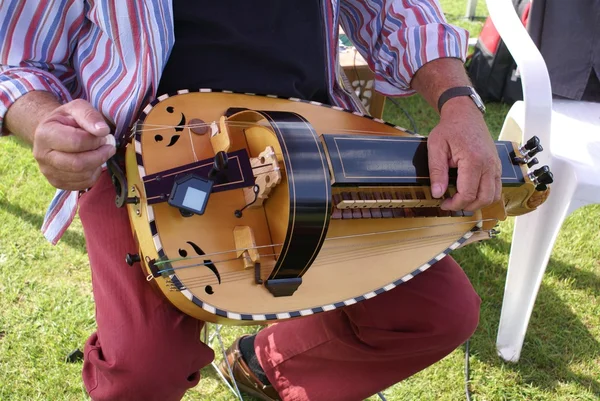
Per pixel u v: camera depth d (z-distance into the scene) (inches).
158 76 45.3
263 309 39.1
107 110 44.5
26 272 77.2
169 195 37.8
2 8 41.6
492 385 68.4
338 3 54.3
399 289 49.6
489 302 79.5
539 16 83.1
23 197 90.7
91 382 44.6
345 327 52.6
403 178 42.8
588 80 82.1
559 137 72.7
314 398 55.9
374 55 59.6
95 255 45.1
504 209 49.0
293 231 38.4
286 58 50.4
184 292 37.0
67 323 70.3
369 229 46.1
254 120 42.8
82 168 34.7
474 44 143.9
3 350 66.2
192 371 43.4
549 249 65.4
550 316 77.9
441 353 51.1
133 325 41.5
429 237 47.3
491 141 47.1
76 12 44.4
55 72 46.1
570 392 68.3
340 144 42.2
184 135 42.4
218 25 47.4
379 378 53.3
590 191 62.9
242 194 41.8
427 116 124.3
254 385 62.5
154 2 43.4
